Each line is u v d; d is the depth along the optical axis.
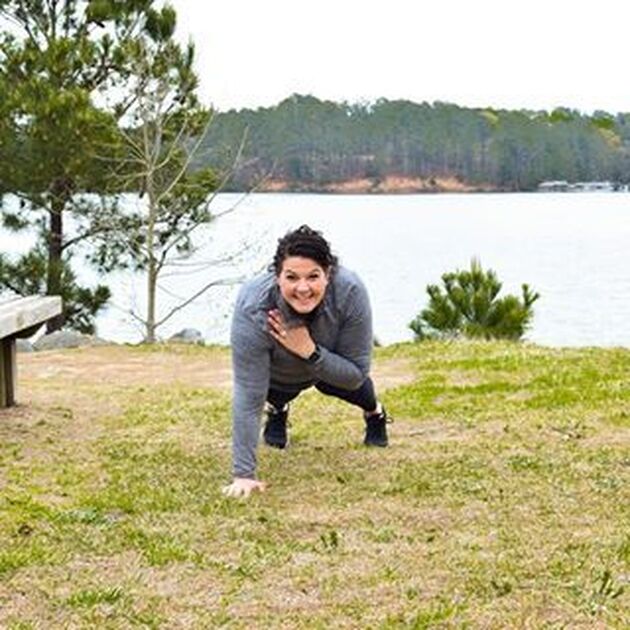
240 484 4.95
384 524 4.36
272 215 72.94
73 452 5.95
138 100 16.81
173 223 17.23
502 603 3.43
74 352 11.37
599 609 3.36
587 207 135.88
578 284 44.06
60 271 16.39
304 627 3.28
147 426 6.71
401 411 6.98
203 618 3.36
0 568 3.80
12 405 7.45
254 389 4.98
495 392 7.71
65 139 15.47
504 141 111.81
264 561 3.87
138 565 3.86
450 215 111.88
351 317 5.14
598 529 4.21
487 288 14.35
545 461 5.35
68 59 16.38
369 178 95.69
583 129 118.81
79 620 3.35
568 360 9.12
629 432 5.98
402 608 3.41
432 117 105.88
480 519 4.40
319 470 5.35
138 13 17.30
